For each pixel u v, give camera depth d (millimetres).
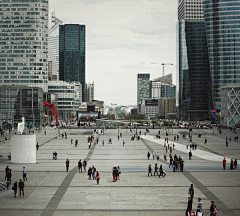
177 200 35875
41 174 49500
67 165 51875
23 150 61781
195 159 68000
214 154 76062
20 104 169500
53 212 31781
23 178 44719
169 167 56688
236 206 33719
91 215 31000
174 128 169000
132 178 46812
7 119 169125
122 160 66250
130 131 147750
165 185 42531
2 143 99688
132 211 32219
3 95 169125
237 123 167375
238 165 59219
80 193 38594
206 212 31797
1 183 41594
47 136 124438
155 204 34438
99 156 72438
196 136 125875
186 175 49000
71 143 97062
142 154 75938
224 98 177250
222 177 47469
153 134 135875
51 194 38094
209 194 38312
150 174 49906
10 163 62031
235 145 95188
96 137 121625
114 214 31312
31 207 33250
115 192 39062
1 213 31312
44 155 73938
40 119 170750
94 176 46062
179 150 83750
